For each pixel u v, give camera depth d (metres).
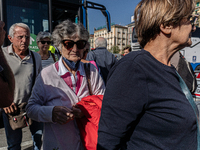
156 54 0.83
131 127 0.77
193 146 0.74
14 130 1.86
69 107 1.29
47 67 1.37
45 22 3.85
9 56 1.88
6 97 0.97
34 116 1.30
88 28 4.59
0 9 3.29
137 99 0.72
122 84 0.73
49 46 2.85
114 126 0.75
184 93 0.78
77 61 1.37
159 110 0.72
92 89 1.43
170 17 0.73
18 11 3.53
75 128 1.28
